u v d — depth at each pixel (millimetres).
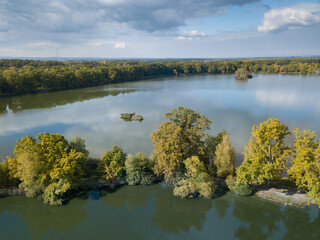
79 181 53344
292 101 140375
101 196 52438
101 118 111375
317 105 129375
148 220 46344
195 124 61188
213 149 58969
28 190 49469
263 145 50250
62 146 51469
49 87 192750
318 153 43469
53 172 47500
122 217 46875
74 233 42812
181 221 46281
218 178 56156
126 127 97625
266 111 117812
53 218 46344
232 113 114625
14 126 99250
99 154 70438
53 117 112938
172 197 52688
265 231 43844
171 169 54469
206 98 153875
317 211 46406
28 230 43531
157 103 142250
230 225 45250
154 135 55312
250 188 51562
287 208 47469
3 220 45719
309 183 43844
